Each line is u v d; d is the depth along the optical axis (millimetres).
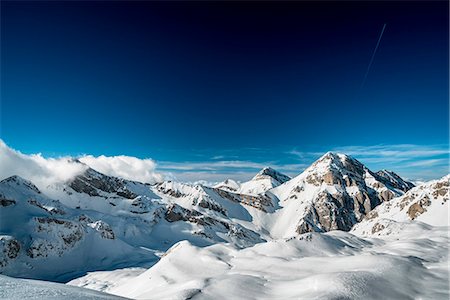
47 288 23938
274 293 44188
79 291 25141
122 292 79312
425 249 74062
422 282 43625
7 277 25844
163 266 77562
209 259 73688
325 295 36875
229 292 44500
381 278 42750
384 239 114812
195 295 43719
